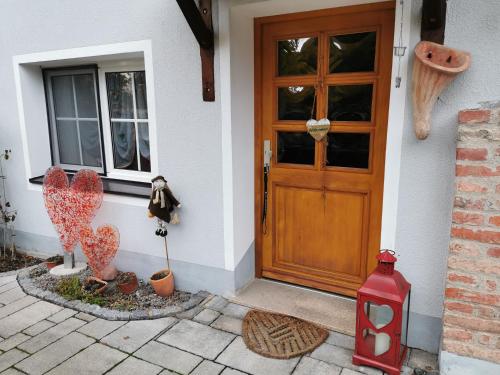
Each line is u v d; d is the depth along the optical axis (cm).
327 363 248
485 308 220
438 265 244
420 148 236
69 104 413
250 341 268
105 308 314
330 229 314
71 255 378
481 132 204
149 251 354
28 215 427
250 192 331
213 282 330
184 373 243
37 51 373
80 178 348
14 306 324
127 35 324
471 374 230
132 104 374
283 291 331
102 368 249
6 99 409
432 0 205
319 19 285
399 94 235
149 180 375
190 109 310
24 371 248
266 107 319
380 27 266
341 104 290
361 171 292
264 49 310
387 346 241
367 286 237
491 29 210
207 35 278
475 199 212
